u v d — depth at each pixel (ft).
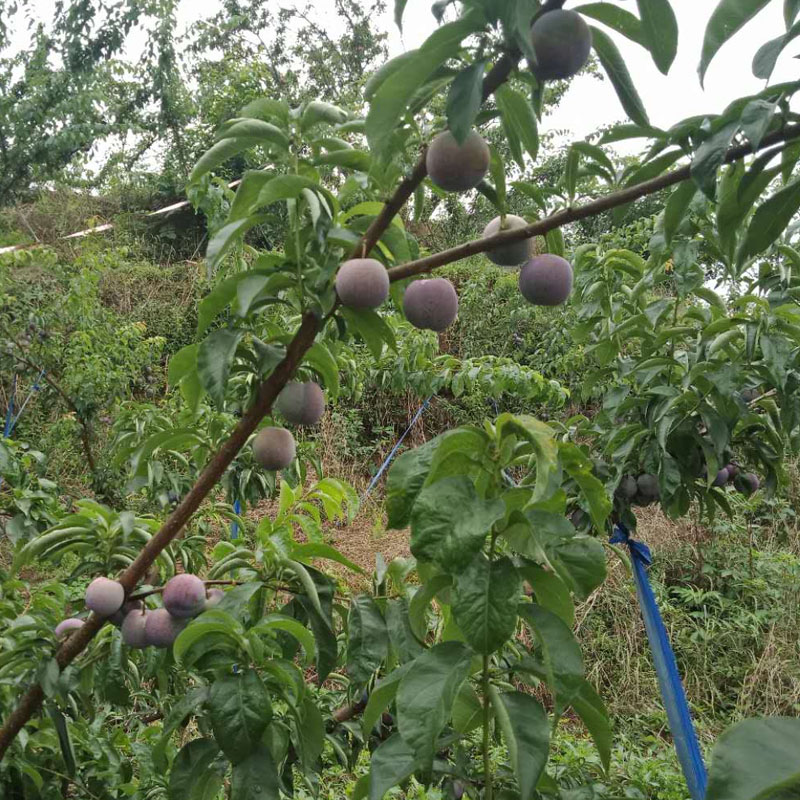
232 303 5.06
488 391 19.03
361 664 5.39
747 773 1.61
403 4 3.54
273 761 4.69
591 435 10.14
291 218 4.65
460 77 3.43
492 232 4.57
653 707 15.29
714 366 8.23
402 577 5.87
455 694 3.58
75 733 7.13
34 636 5.92
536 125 3.92
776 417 9.45
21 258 19.86
